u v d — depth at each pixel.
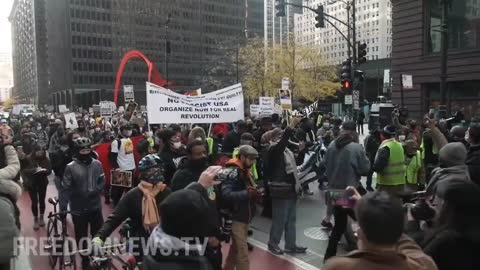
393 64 26.95
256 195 5.96
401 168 8.38
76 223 6.75
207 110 10.88
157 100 10.42
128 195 4.65
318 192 13.20
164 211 2.69
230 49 87.56
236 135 11.20
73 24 121.56
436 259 2.91
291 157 7.55
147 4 126.00
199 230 2.73
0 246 4.09
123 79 123.50
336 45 102.38
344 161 7.52
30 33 189.25
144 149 10.21
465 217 2.89
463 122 13.18
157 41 126.88
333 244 6.18
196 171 5.52
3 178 5.39
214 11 134.50
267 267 6.99
